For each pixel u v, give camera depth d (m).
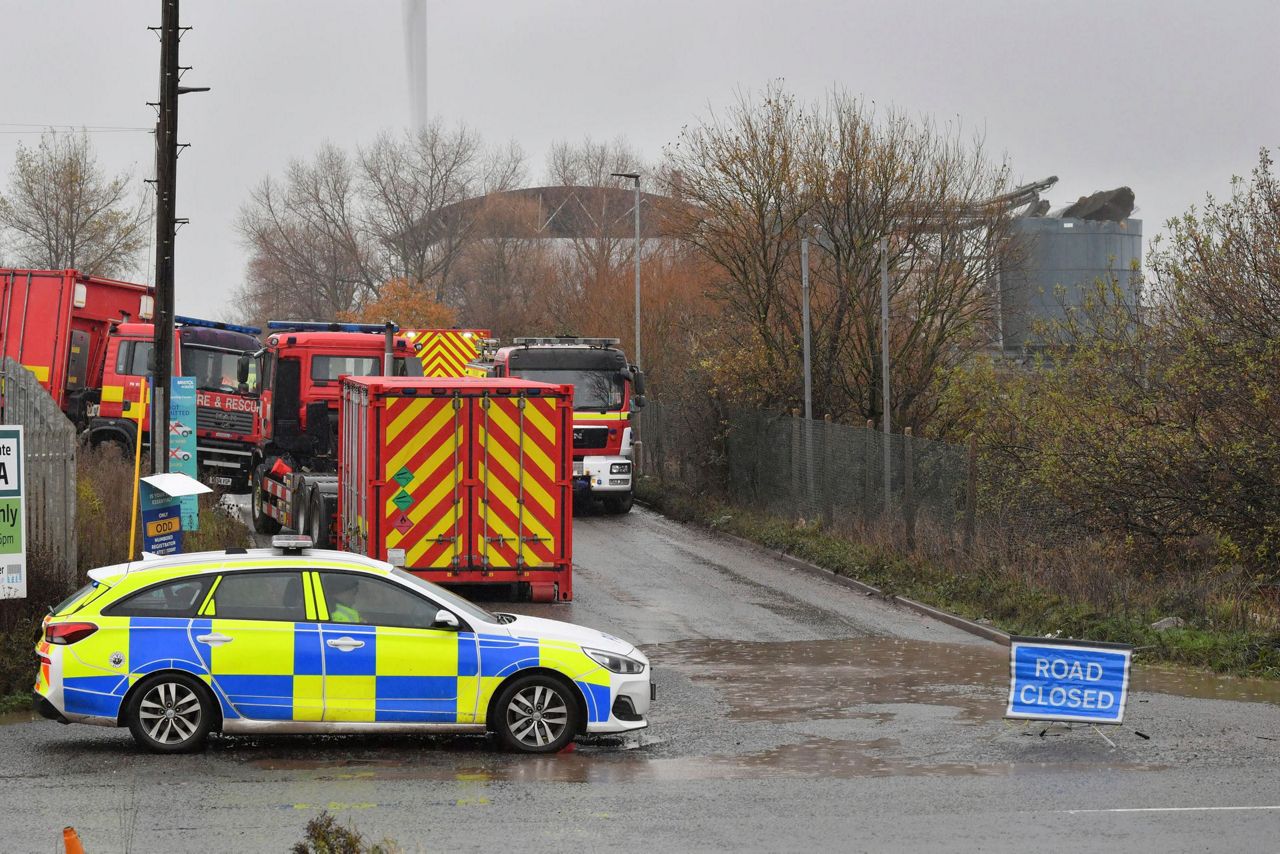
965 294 73.94
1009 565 50.28
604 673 28.67
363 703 27.88
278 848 20.86
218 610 27.83
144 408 67.19
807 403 70.94
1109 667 29.78
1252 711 33.03
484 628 28.47
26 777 25.61
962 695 35.19
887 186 73.62
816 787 25.42
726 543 69.75
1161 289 48.66
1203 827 22.50
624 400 80.31
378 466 47.16
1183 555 48.28
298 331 67.62
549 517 48.34
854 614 49.25
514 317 170.12
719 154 77.06
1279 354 43.47
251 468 79.94
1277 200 45.41
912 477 58.09
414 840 21.44
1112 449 46.97
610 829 22.27
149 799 23.98
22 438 34.28
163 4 46.53
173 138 46.69
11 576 34.34
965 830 22.28
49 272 75.94
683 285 111.81
